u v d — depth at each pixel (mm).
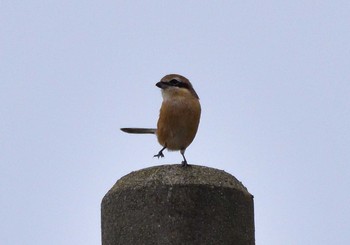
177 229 11156
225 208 11484
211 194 11430
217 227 11336
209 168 11938
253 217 12266
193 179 11484
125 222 11516
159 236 11172
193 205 11289
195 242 11148
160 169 11742
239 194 11781
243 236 11688
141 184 11531
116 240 11586
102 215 12133
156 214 11273
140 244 11266
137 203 11453
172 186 11344
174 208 11242
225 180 11773
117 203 11695
